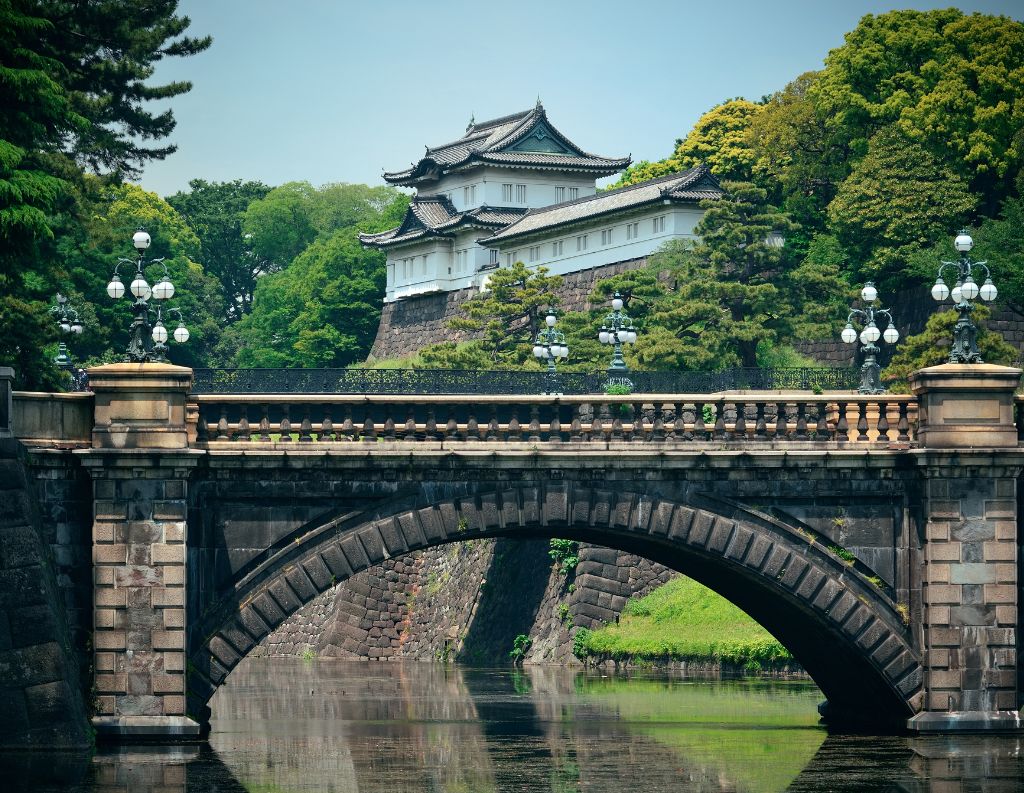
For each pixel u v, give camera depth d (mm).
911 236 119062
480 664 100125
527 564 99562
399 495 49312
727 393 61531
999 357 97375
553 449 49750
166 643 47094
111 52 76938
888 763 46656
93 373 47312
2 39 60219
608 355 104875
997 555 50594
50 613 45656
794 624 55688
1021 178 116625
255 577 48438
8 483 45750
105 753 45656
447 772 46688
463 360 111750
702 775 45625
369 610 109938
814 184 134250
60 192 59062
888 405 51625
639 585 91875
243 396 48906
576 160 155000
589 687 77125
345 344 167500
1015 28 124625
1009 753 47469
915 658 50969
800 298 111562
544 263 142000
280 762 48500
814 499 51062
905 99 126125
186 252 186125
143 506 47250
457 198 157875
